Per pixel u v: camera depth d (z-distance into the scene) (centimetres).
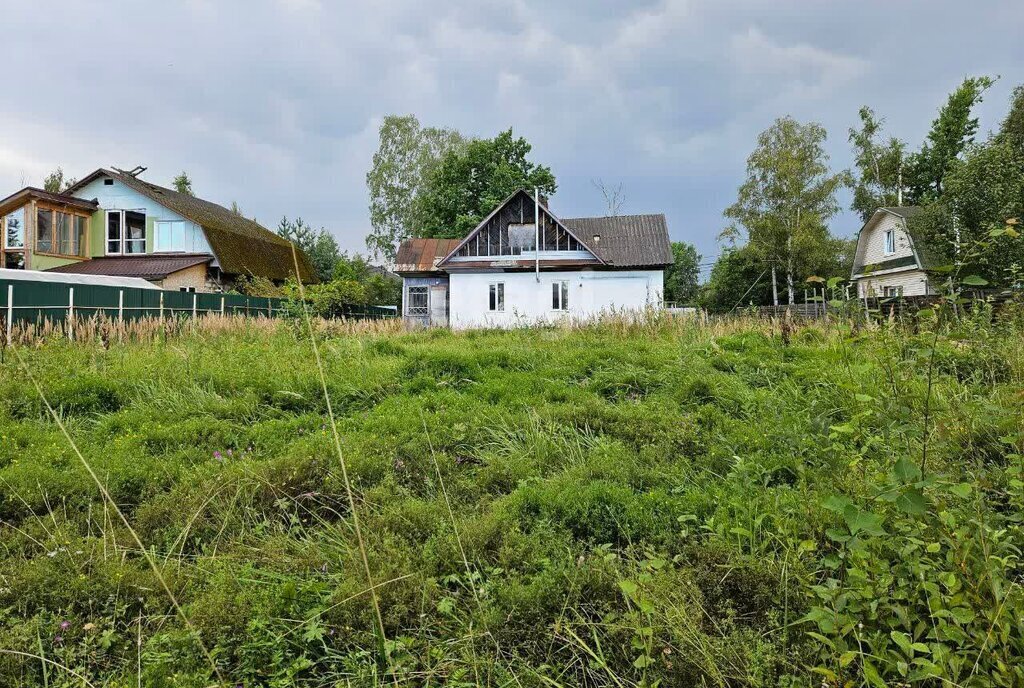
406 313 2355
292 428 473
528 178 2923
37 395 523
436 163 3678
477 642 211
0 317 987
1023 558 218
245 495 323
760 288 2903
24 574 244
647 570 229
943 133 2812
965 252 220
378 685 192
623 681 194
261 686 197
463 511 313
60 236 2142
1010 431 278
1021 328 605
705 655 187
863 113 2823
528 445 426
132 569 249
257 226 3027
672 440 421
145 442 428
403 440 428
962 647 171
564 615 222
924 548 202
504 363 752
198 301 1559
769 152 2773
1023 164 1569
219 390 594
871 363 231
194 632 195
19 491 323
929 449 220
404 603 230
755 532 262
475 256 2256
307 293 1043
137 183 2247
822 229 2728
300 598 229
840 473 255
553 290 2166
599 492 317
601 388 614
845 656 163
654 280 2141
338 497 327
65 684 191
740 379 605
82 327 928
